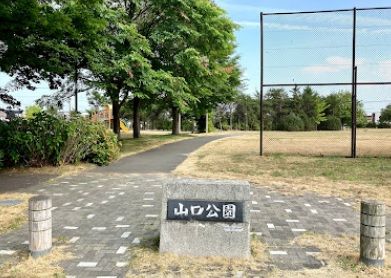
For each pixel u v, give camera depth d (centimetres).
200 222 483
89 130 1303
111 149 1360
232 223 480
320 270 447
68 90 1947
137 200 795
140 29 1964
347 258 480
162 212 491
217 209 484
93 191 890
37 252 486
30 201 489
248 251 478
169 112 5056
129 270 448
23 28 1163
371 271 443
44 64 1409
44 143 1222
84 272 443
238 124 5741
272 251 507
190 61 1875
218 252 480
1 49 1310
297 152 1642
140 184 973
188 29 1872
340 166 1219
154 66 1980
